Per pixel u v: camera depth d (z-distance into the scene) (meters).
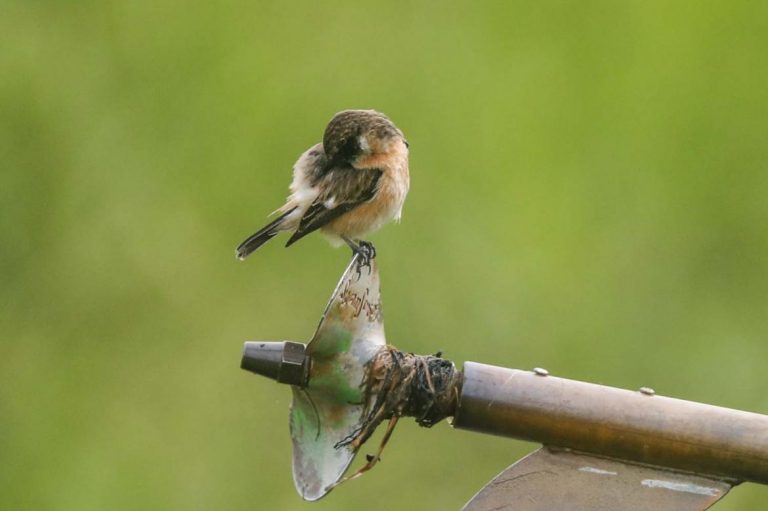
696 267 14.47
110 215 15.25
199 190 15.06
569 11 15.23
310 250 14.65
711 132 14.82
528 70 15.10
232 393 14.52
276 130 15.06
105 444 14.52
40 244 15.34
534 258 14.30
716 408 4.58
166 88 15.42
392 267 14.30
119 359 14.91
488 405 4.59
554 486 4.59
